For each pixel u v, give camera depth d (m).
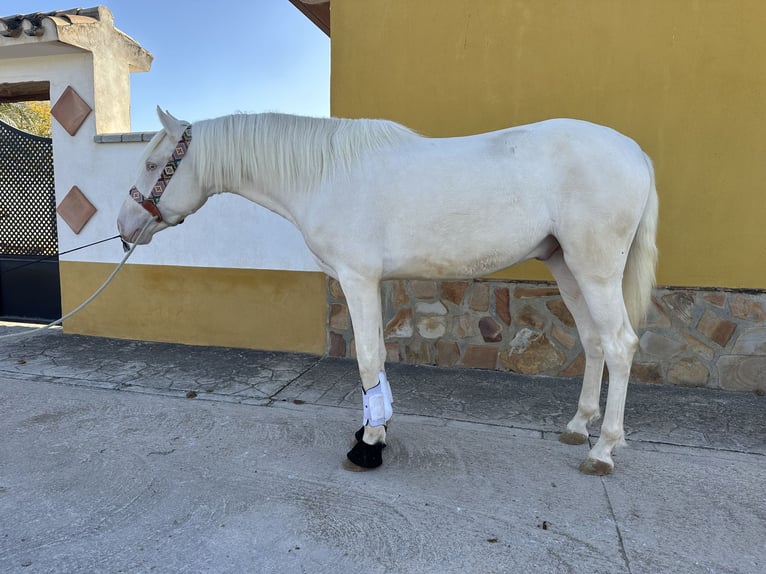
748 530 1.90
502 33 3.70
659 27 3.40
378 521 1.98
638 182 2.18
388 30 3.93
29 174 5.29
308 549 1.81
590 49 3.55
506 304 3.83
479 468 2.40
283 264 4.40
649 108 3.49
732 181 3.38
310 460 2.49
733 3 3.26
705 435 2.76
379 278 2.36
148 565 1.73
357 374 3.87
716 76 3.34
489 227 2.22
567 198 2.17
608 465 2.31
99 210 4.88
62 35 4.35
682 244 3.50
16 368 4.02
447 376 3.78
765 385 3.40
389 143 2.34
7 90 5.66
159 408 3.19
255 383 3.66
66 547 1.83
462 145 2.31
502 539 1.85
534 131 2.27
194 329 4.72
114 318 4.96
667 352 3.56
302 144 2.36
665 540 1.84
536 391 3.47
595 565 1.71
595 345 2.58
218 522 1.98
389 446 2.64
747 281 3.41
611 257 2.19
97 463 2.46
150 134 4.57
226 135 2.44
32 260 5.40
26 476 2.34
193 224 4.59
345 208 2.28
